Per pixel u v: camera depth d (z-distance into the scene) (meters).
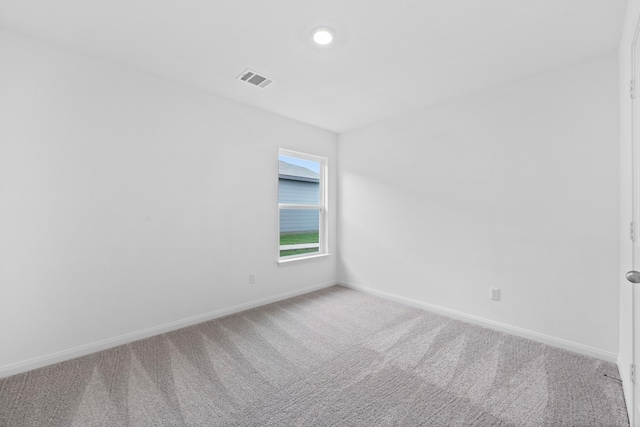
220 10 1.72
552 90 2.33
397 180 3.47
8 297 1.88
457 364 2.04
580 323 2.20
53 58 2.04
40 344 1.99
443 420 1.50
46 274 2.01
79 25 1.85
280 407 1.60
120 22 1.83
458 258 2.91
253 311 3.11
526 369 1.97
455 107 2.94
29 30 1.90
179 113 2.67
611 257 2.06
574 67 2.22
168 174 2.60
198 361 2.07
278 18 1.79
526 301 2.46
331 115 3.47
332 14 1.74
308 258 3.82
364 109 3.27
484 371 1.95
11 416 1.52
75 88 2.12
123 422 1.48
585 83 2.17
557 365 2.02
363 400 1.66
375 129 3.71
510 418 1.51
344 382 1.83
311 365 2.03
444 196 3.02
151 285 2.50
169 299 2.61
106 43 2.05
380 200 3.66
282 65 2.35
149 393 1.71
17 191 1.90
